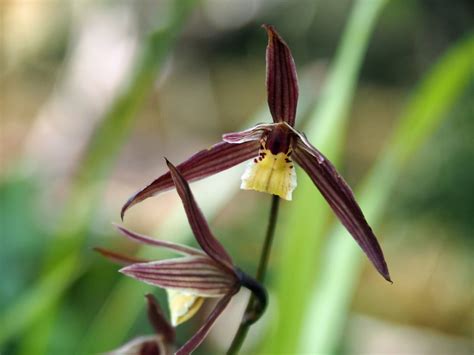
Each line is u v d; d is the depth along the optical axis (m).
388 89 0.98
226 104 1.12
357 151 0.88
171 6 0.28
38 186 0.46
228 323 0.50
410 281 0.58
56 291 0.29
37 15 1.00
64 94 0.65
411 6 0.61
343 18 1.03
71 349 0.36
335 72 0.26
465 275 0.52
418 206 0.48
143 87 0.28
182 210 0.29
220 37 1.16
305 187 0.27
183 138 0.99
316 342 0.26
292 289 0.26
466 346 0.53
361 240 0.17
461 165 0.45
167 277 0.18
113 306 0.34
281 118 0.17
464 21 0.53
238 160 0.18
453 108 0.44
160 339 0.20
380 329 0.53
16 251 0.41
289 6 1.08
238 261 0.47
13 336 0.34
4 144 0.79
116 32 0.62
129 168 0.80
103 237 0.43
